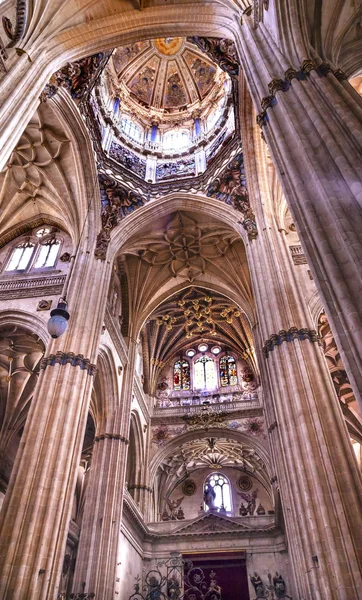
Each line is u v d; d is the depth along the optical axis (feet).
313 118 27.07
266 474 107.04
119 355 78.13
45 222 77.92
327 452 38.91
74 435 48.32
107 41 53.31
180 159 86.17
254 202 66.80
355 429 85.56
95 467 68.13
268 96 32.42
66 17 49.19
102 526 61.72
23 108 40.40
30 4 46.19
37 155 70.23
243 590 82.38
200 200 76.23
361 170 22.82
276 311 51.37
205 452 107.04
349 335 19.56
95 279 64.59
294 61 32.89
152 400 104.83
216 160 77.10
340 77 30.30
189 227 84.17
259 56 37.11
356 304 19.83
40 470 43.75
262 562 85.10
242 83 63.31
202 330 113.29
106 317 71.10
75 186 71.97
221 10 49.24
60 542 41.91
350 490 36.45
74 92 64.08
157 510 101.09
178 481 114.21
